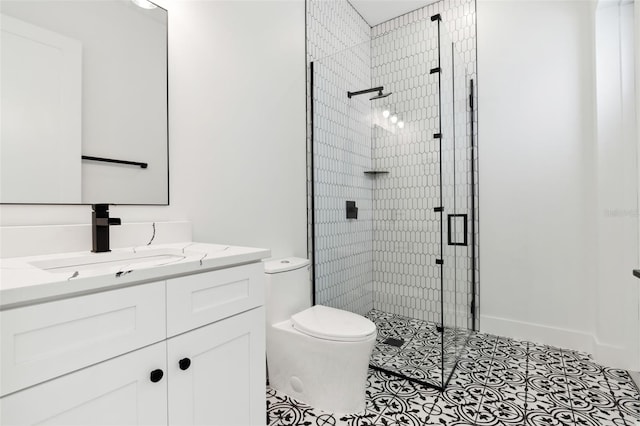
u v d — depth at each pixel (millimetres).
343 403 1556
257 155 1910
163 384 803
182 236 1450
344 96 2564
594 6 2100
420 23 2318
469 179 2629
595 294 2203
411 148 2410
